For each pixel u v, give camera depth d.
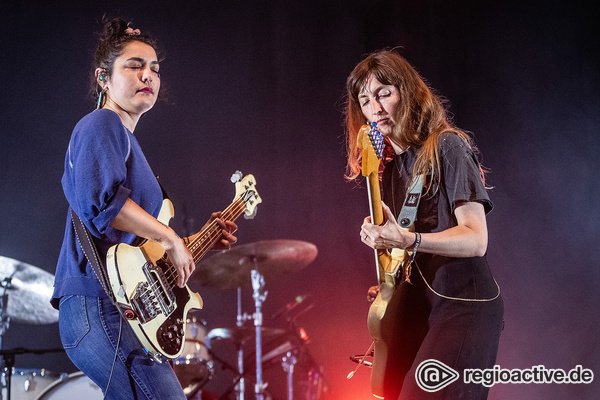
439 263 2.69
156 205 2.83
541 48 6.43
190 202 6.57
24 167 6.37
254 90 6.74
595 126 6.27
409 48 6.64
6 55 6.42
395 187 2.92
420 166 2.76
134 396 2.64
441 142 2.74
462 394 2.59
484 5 6.58
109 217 2.55
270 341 6.24
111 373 2.63
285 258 5.96
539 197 6.26
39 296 5.46
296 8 6.81
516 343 6.11
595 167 6.22
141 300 2.63
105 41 2.98
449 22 6.61
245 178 3.46
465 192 2.64
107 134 2.64
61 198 6.38
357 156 3.20
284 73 6.78
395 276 2.77
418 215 2.76
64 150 6.40
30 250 6.31
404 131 2.86
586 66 6.34
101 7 6.55
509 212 6.27
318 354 6.54
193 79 6.68
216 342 6.61
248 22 6.78
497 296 2.69
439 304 2.66
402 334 2.76
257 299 5.96
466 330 2.61
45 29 6.48
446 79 6.56
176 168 6.59
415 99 2.91
